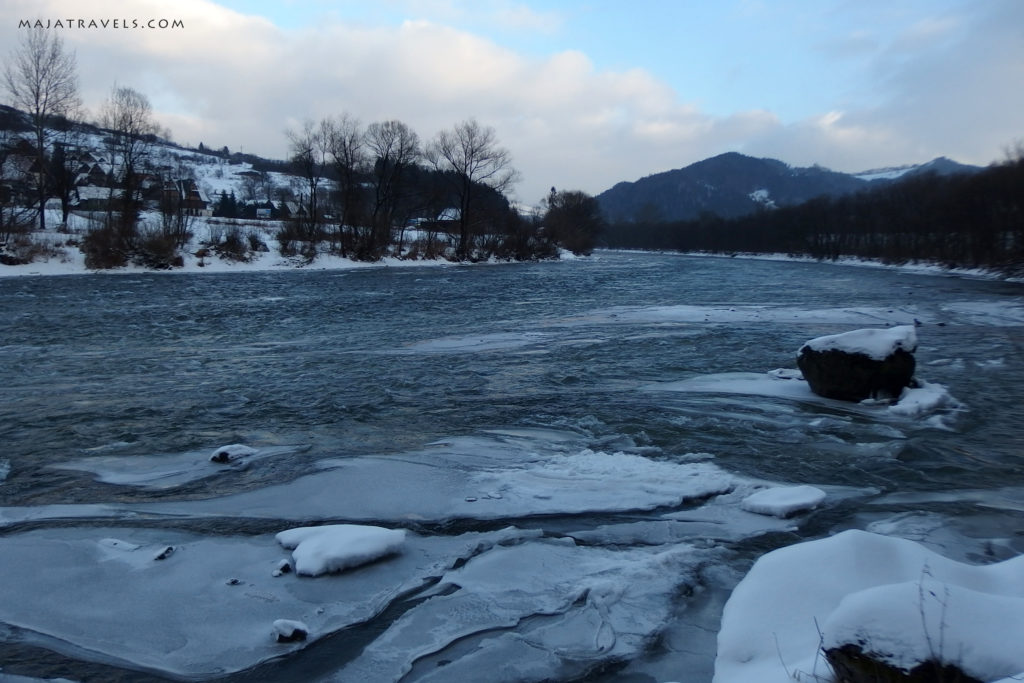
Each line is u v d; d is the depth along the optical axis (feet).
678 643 15.21
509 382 44.04
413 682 13.82
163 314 80.79
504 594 17.22
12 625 15.90
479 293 111.65
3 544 20.21
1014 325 75.00
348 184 203.51
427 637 15.38
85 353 55.72
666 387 42.39
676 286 130.21
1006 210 179.32
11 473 26.84
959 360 53.21
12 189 154.81
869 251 265.34
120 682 13.87
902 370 38.17
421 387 42.60
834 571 14.30
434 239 222.07
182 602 16.85
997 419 35.17
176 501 23.76
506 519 22.12
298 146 199.82
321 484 25.29
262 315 80.94
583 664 14.39
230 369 48.88
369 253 191.42
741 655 12.79
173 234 160.66
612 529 21.38
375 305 92.43
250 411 36.76
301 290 113.70
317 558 18.31
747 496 24.22
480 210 244.01
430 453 29.17
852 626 10.53
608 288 124.26
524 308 89.86
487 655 14.67
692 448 30.12
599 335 65.16
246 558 19.22
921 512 23.18
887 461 28.48
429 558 19.22
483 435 31.99
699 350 56.59
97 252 139.54
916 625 10.14
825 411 36.55
